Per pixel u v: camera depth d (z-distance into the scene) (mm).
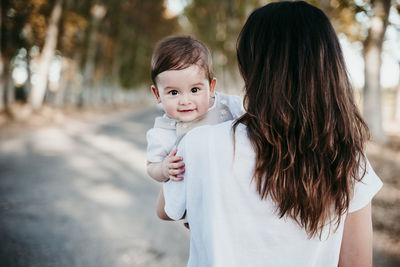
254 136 957
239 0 19875
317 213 932
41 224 4199
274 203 960
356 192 949
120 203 5000
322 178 925
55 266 3227
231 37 21453
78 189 5668
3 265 3225
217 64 26203
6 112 17062
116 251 3533
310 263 985
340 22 10438
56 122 16109
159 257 3418
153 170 1214
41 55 18438
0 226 4117
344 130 938
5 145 9680
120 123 17797
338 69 955
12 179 6203
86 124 16375
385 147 8727
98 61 29812
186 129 1253
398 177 5727
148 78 41281
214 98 1362
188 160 1004
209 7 25656
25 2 16047
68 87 29938
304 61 935
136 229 4090
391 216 4066
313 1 9711
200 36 28984
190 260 1087
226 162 967
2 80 17188
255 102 984
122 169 7160
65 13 18766
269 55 968
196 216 1021
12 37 16859
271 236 971
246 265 981
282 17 984
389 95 38062
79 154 8727
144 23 35688
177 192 1057
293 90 942
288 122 928
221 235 970
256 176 950
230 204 971
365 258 1000
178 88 1238
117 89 38438
